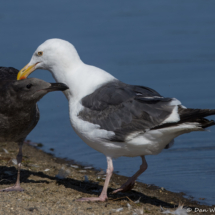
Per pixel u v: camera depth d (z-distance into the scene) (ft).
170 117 29.76
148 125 30.35
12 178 37.73
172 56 70.44
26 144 50.34
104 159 46.26
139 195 35.99
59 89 32.45
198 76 63.62
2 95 31.83
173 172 41.45
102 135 31.42
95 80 33.78
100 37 78.74
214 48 72.95
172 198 35.91
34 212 28.55
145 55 71.36
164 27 83.71
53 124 55.36
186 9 93.91
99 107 32.04
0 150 46.88
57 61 34.53
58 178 38.73
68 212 28.99
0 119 32.22
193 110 29.55
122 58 69.92
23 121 32.81
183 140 49.08
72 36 79.15
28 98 31.81
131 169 42.91
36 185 35.78
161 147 31.81
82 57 70.64
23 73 35.68
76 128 32.91
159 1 99.71
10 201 30.58
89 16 90.07
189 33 80.28
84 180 39.06
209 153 45.27
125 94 31.83
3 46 75.82
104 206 31.07
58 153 47.93
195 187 38.24
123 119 31.04
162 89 59.98
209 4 96.02
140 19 88.22
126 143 31.30
